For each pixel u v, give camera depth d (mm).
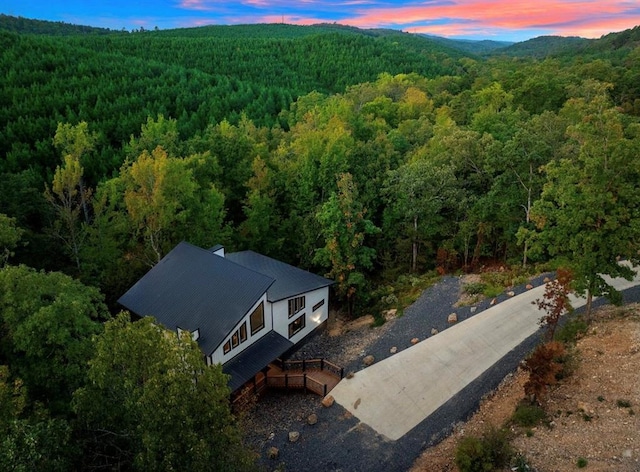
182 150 45312
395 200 40031
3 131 61562
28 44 87875
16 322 18141
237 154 43531
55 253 34594
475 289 32844
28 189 34688
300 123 69000
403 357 27453
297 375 26219
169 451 11305
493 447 17359
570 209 22156
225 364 25172
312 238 38969
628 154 20312
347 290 35844
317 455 21344
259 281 26797
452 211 39375
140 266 34938
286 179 42094
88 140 47344
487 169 34094
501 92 67375
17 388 12812
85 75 85188
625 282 29422
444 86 95438
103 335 12953
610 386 19500
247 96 96500
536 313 28672
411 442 21375
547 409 19453
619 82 74625
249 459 12977
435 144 44594
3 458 10406
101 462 13219
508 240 36188
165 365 12031
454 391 24000
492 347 26594
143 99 82875
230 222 38938
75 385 17656
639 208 21469
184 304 27000
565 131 37562
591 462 16094
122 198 37000
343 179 34312
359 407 24141
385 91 90625
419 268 39875
